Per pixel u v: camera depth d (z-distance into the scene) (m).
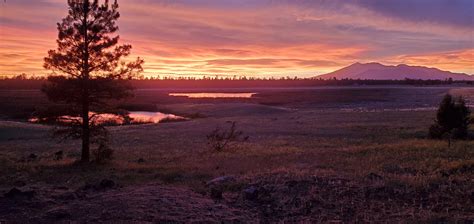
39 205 10.26
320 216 9.77
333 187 11.77
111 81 24.30
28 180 16.20
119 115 25.83
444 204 10.22
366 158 19.98
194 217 9.24
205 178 15.80
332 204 10.51
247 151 27.94
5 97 103.06
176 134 44.22
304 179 12.56
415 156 19.81
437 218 9.14
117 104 26.28
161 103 109.62
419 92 158.25
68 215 9.35
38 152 30.59
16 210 9.86
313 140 36.06
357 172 14.51
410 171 15.15
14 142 38.94
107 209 9.59
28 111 73.69
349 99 126.12
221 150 29.11
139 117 76.38
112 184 13.26
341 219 9.55
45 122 24.45
